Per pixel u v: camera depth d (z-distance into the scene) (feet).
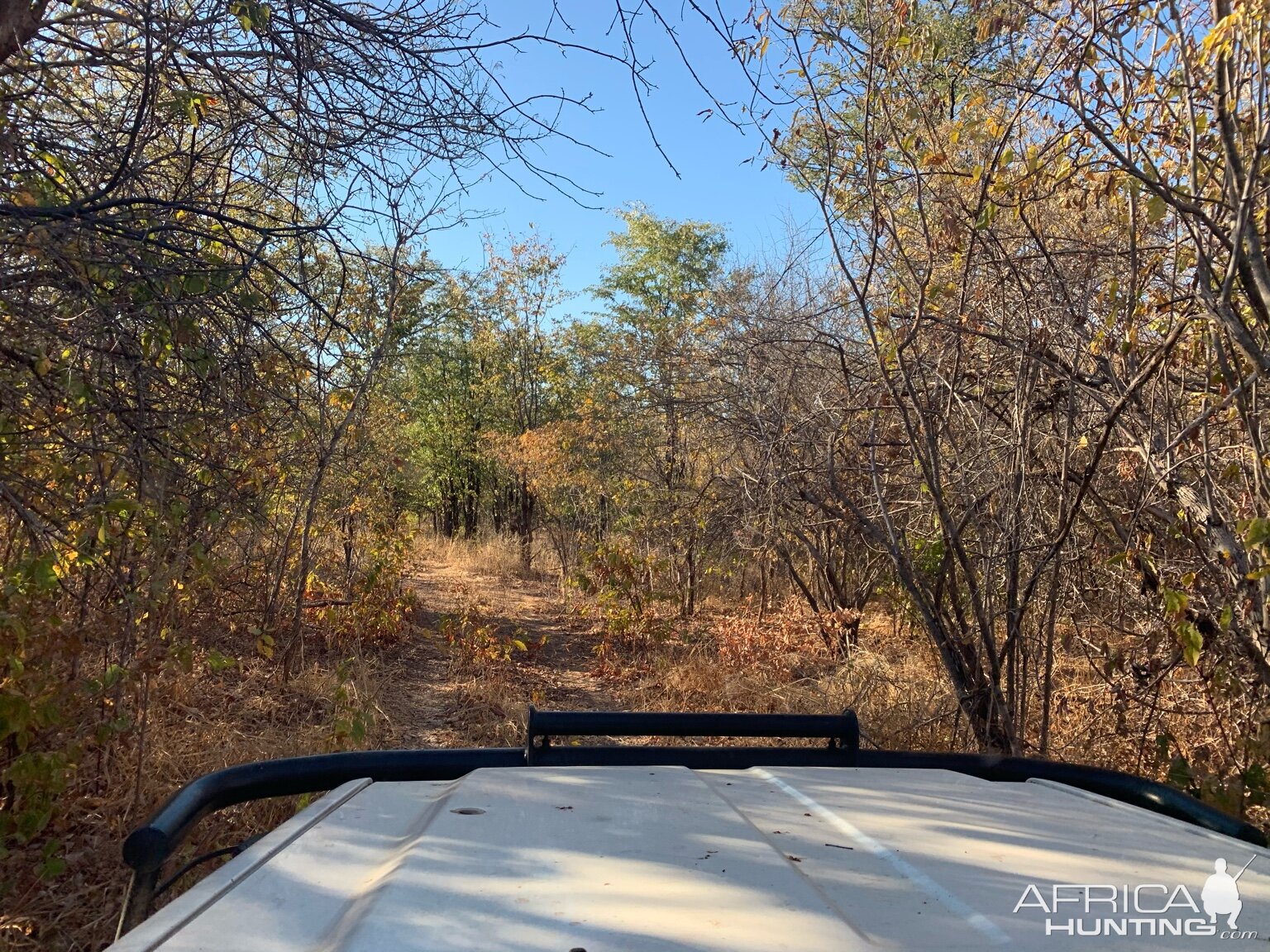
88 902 12.02
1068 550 15.40
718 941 3.52
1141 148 12.41
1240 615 13.15
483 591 43.70
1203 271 11.70
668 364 27.14
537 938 3.52
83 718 14.11
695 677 25.57
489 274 65.72
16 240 10.09
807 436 17.76
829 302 20.10
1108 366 13.47
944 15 14.80
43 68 11.04
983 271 15.52
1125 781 6.66
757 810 5.42
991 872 4.52
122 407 12.01
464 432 65.21
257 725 19.02
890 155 15.52
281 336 15.48
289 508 24.88
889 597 21.76
